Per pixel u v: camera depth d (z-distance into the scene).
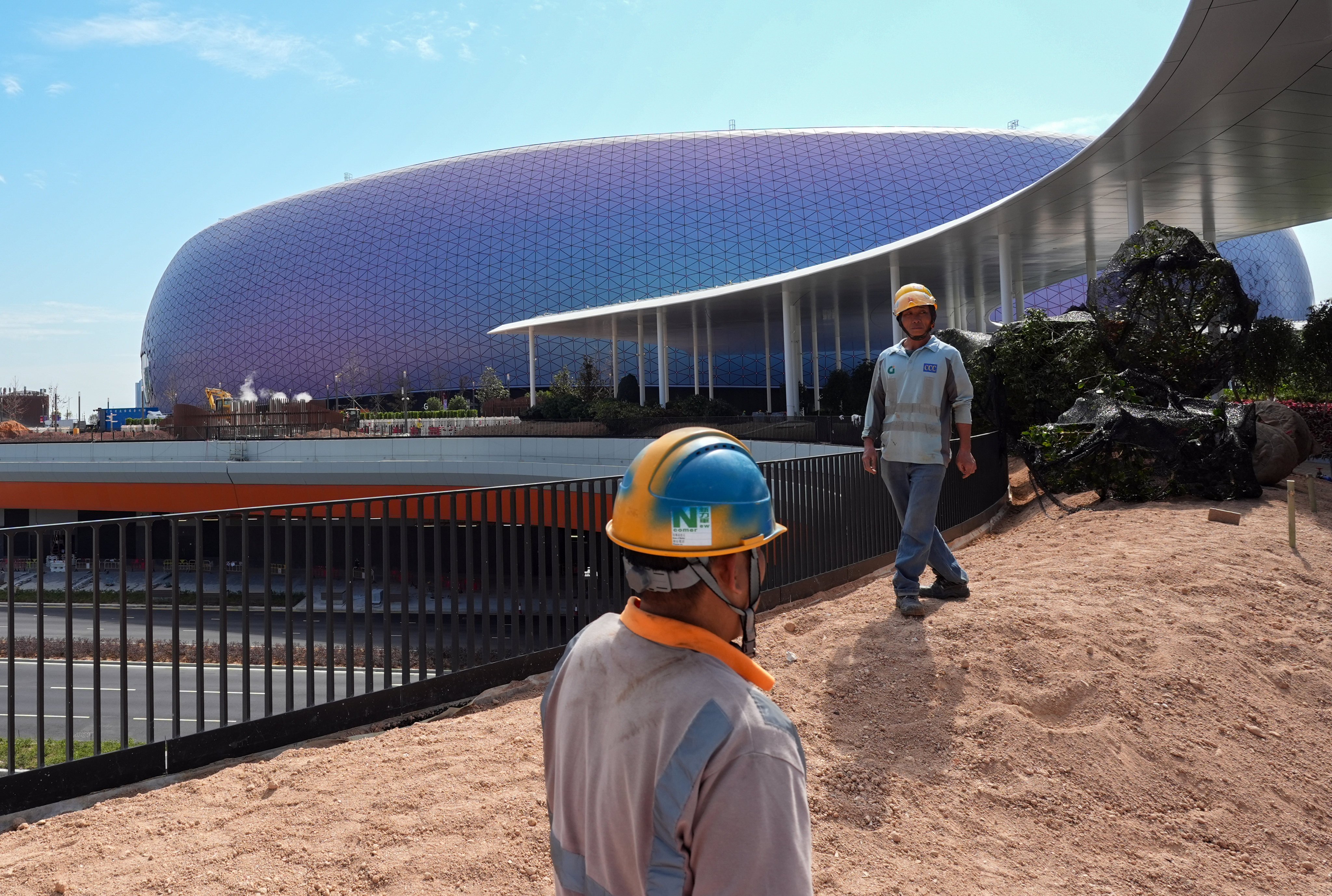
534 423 31.83
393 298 71.88
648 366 67.38
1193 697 4.45
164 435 35.00
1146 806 3.66
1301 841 3.66
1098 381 11.52
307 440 29.89
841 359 62.78
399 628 17.53
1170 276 10.38
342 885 2.96
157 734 13.49
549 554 6.91
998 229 24.09
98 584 4.20
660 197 69.62
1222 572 6.17
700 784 1.17
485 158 78.69
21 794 3.90
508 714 4.79
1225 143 17.20
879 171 68.88
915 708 4.15
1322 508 8.55
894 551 8.87
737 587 1.37
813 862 3.08
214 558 29.48
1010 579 6.20
